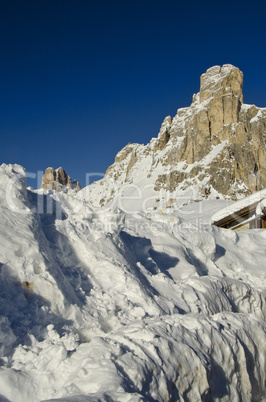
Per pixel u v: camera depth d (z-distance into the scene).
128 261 7.34
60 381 3.78
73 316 5.00
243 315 6.80
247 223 23.75
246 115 138.50
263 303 9.50
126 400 3.27
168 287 7.48
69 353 4.20
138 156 187.25
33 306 4.70
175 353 4.47
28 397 3.55
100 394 3.31
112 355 3.91
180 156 146.00
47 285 4.96
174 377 4.23
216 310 7.68
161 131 174.62
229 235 14.09
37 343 4.28
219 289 8.30
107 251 6.90
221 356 5.31
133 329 4.70
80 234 6.86
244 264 12.91
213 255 12.27
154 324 4.95
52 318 4.79
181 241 11.15
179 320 5.55
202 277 8.66
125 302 5.85
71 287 5.51
